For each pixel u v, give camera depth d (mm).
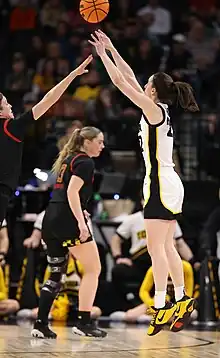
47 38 17953
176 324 7930
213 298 11070
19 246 12031
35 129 13352
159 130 7832
